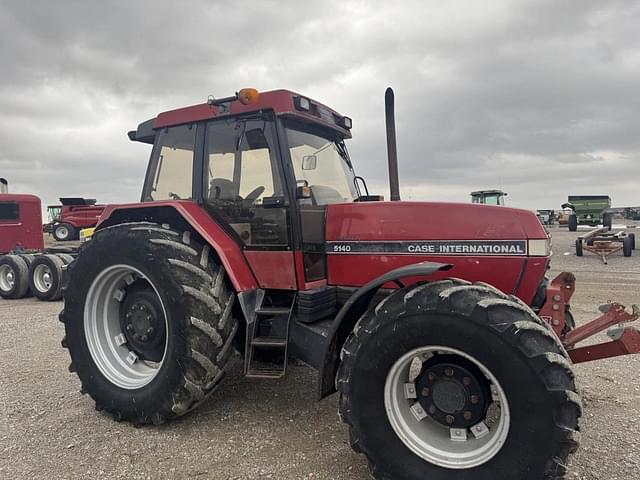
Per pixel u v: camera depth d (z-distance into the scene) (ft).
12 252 34.04
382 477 7.98
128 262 10.76
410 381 8.73
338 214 10.78
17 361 15.58
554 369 6.92
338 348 9.36
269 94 10.71
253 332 10.47
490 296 7.57
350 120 13.02
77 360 11.41
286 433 10.07
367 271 10.37
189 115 11.82
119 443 9.72
